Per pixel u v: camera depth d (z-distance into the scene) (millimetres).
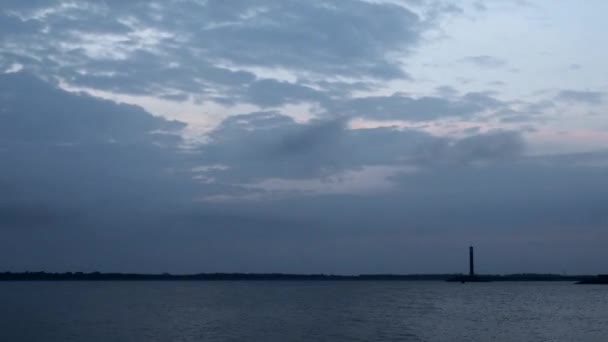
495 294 195750
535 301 143500
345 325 77812
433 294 198250
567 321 83812
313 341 60781
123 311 105562
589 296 175500
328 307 119438
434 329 72625
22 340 61562
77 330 71188
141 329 72438
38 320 85375
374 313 100562
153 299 157250
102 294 199250
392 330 71438
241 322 82438
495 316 93375
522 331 70375
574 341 61188
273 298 167000
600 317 91438
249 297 174500
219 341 60469
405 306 122812
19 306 121375
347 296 182125
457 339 62469
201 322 82562
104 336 64938
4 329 72438
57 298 162500
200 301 146375
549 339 62719
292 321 84438
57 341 60688
